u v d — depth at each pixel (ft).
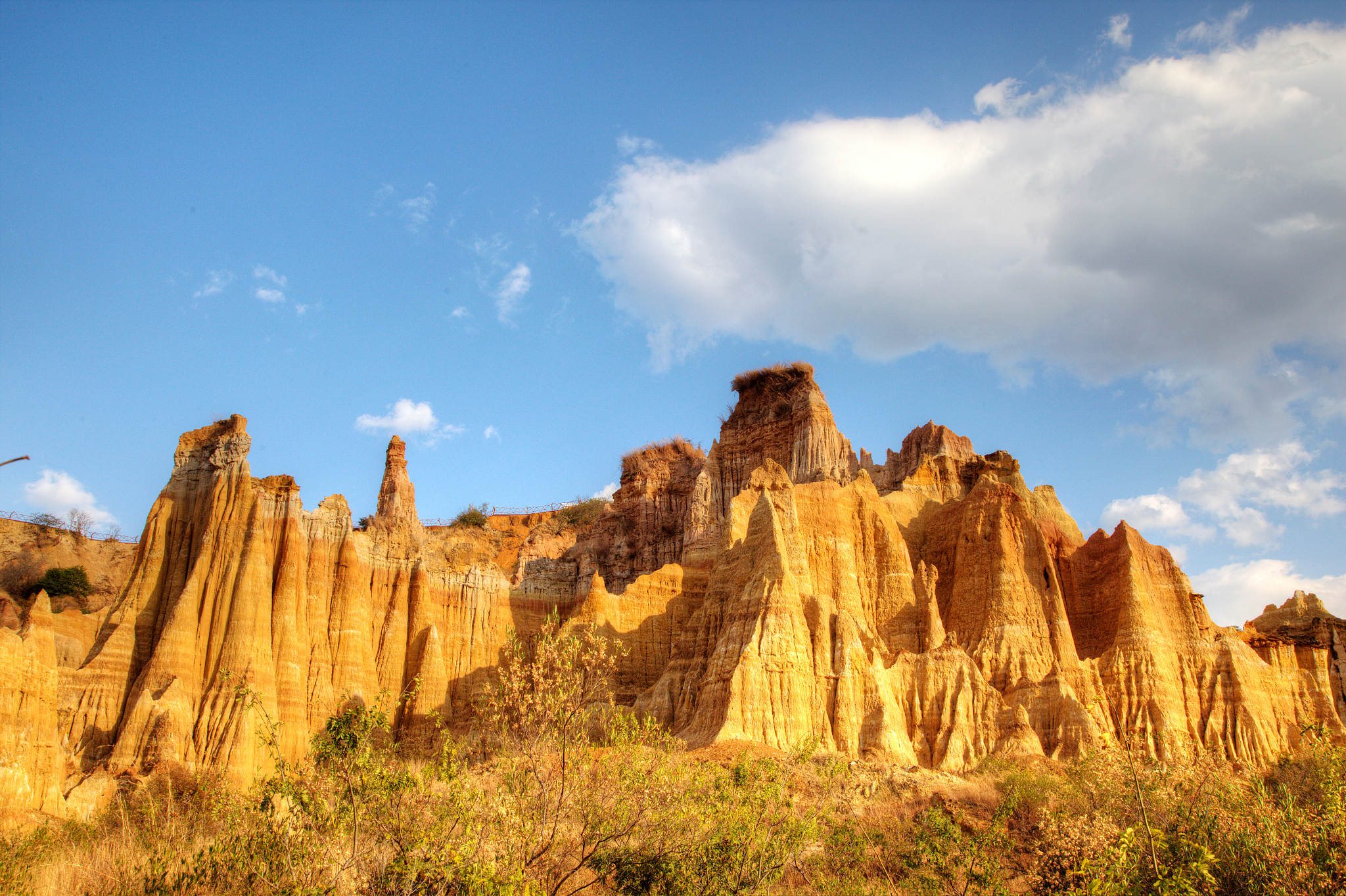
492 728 108.58
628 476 381.60
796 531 244.42
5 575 343.05
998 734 207.00
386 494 314.14
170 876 99.45
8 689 158.40
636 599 271.08
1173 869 103.14
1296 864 103.19
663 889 103.04
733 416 359.05
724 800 112.88
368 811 95.04
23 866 108.58
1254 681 235.61
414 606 259.60
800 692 204.54
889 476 327.88
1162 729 219.41
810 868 129.29
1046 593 245.45
